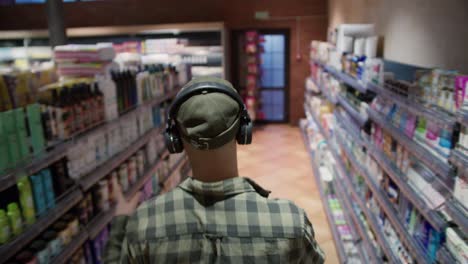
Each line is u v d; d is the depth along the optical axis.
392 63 3.35
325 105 6.05
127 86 3.55
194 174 1.10
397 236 2.42
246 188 1.05
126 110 3.52
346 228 3.91
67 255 2.40
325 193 4.89
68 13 9.13
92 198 2.93
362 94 3.62
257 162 6.61
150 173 4.06
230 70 9.09
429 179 1.91
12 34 8.41
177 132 1.12
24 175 1.99
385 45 3.89
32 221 2.16
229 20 8.76
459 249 1.54
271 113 9.58
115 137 3.22
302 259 1.05
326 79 5.76
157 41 8.04
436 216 1.74
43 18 9.15
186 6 8.79
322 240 4.07
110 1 8.96
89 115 2.78
